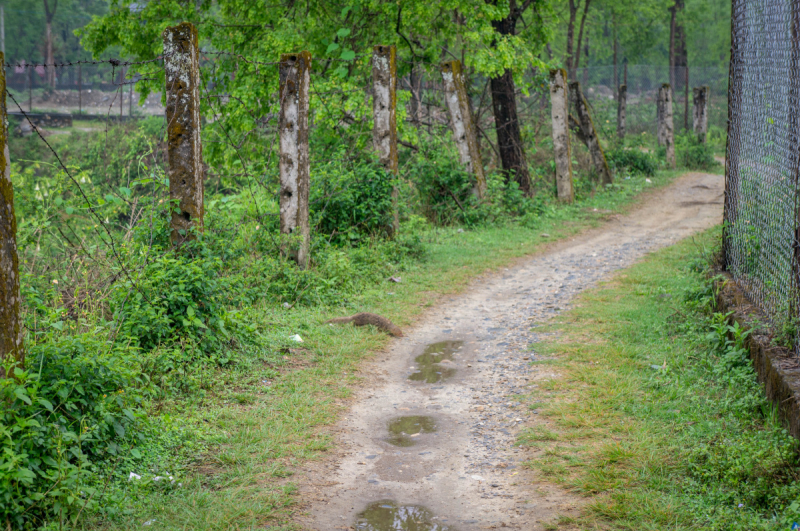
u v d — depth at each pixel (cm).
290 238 962
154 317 620
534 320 852
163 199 746
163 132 757
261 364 666
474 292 1022
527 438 511
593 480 436
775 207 607
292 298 892
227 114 1633
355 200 1172
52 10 5706
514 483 448
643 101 3769
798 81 546
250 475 449
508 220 1569
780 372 491
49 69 4947
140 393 506
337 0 1738
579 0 3856
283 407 570
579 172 2202
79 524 376
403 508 421
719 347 641
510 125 1862
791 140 560
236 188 1327
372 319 818
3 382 372
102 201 721
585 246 1362
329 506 421
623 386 593
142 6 1780
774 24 621
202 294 659
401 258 1144
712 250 917
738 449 435
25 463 369
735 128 799
